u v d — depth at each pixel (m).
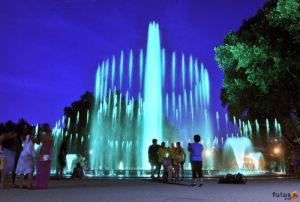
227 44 25.34
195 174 14.59
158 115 44.78
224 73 26.59
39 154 13.05
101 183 16.02
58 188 13.05
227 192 11.61
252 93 25.75
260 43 21.88
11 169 13.62
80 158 39.38
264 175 25.66
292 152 32.00
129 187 13.66
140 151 57.69
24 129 13.74
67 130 65.19
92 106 64.38
